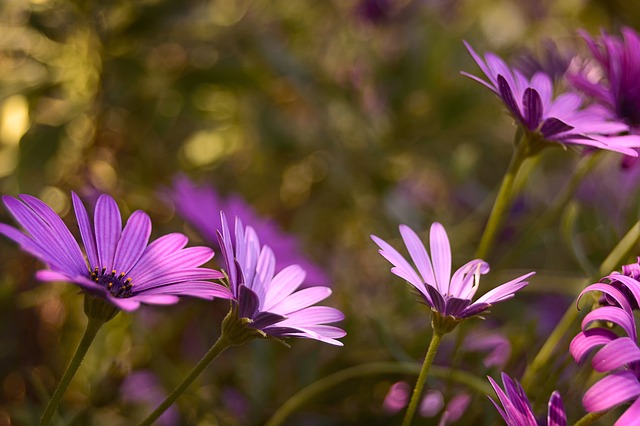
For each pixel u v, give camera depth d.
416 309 0.84
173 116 1.02
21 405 0.83
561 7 1.40
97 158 0.99
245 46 1.06
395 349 0.73
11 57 0.96
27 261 0.89
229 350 0.84
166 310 0.84
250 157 1.16
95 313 0.57
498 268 0.82
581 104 0.72
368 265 1.04
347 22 1.25
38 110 0.95
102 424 0.80
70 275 0.55
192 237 0.85
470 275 0.62
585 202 1.05
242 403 0.81
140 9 0.95
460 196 1.12
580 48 0.98
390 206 1.03
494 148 1.26
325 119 1.12
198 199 0.79
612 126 0.68
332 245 1.13
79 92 0.96
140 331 0.81
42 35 0.92
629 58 0.69
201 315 0.83
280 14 1.20
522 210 0.97
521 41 1.24
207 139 1.16
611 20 1.33
